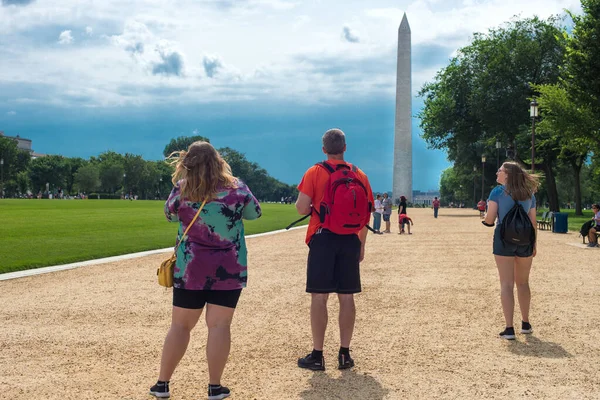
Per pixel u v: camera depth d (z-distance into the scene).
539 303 9.23
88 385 5.22
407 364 5.88
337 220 5.53
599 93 29.95
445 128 61.22
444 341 6.82
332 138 5.70
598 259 15.48
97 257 15.93
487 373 5.58
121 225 29.03
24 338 6.95
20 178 141.38
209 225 4.63
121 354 6.25
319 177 5.65
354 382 5.32
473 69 59.22
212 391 4.81
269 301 9.44
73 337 7.00
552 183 54.66
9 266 13.35
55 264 14.34
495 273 12.80
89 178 141.62
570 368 5.74
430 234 26.78
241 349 6.48
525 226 6.91
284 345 6.66
